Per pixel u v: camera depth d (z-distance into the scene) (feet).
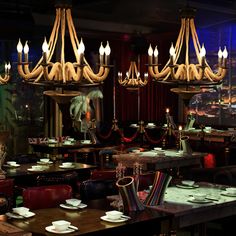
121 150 31.89
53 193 14.29
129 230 11.52
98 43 44.16
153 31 41.78
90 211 12.59
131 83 37.27
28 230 10.75
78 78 15.14
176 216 12.42
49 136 38.47
